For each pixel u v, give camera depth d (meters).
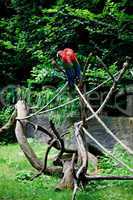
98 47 13.16
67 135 11.91
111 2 13.34
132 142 10.96
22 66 16.36
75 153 8.80
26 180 9.18
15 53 16.34
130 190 8.27
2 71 16.48
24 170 10.09
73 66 8.23
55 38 13.79
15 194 8.09
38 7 16.39
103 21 12.45
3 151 12.61
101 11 13.82
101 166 10.05
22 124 9.91
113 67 12.12
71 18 13.05
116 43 13.09
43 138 13.65
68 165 8.84
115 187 8.48
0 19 18.19
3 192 8.20
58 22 13.29
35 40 15.32
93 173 9.65
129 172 9.28
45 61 14.02
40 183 8.87
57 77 13.68
